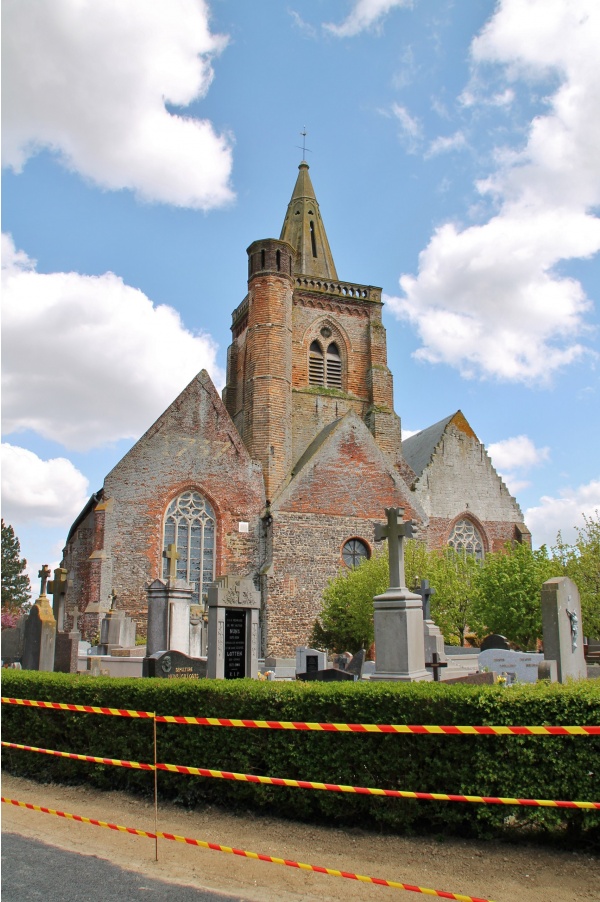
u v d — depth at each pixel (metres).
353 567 34.31
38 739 11.04
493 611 27.25
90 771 10.23
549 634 14.34
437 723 7.71
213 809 8.96
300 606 34.44
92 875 6.92
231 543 35.78
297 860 7.32
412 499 38.12
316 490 36.25
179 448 36.09
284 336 40.91
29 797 10.05
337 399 44.81
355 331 46.94
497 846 7.38
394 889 6.58
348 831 8.02
